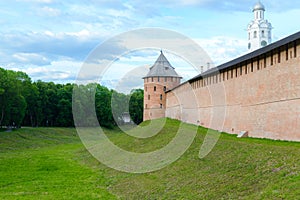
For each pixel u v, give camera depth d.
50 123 102.81
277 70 30.64
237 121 38.53
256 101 34.34
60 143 70.44
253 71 35.06
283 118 29.62
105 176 31.97
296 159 20.77
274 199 17.06
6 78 78.38
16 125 88.00
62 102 101.94
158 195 23.53
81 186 28.62
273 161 21.83
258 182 19.97
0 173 35.22
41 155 48.25
